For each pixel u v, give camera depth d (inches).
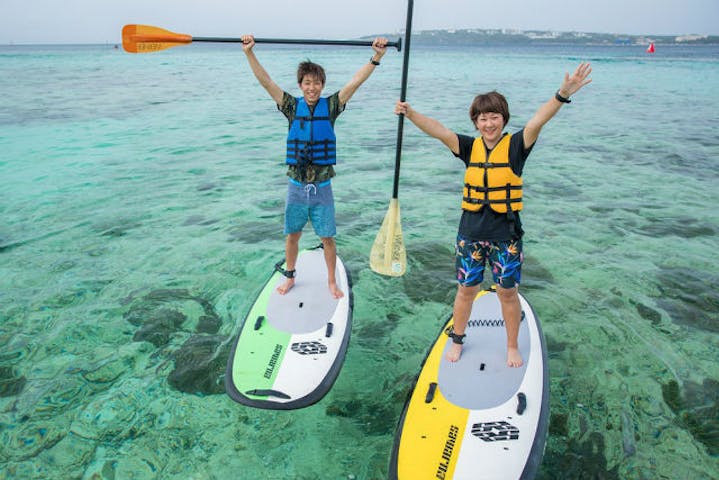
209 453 135.2
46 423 144.3
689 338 184.7
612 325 192.7
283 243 265.0
